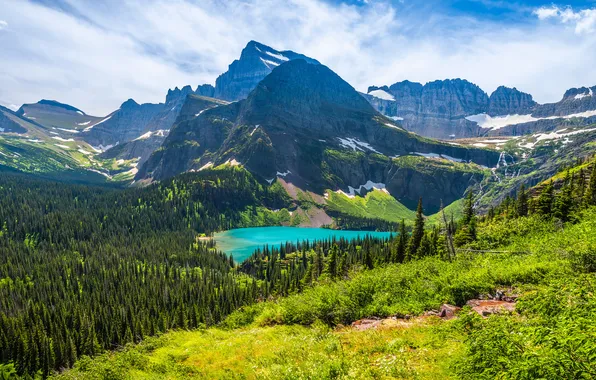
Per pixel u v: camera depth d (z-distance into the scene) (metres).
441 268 34.41
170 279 132.00
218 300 105.25
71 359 81.00
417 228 80.81
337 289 31.11
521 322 14.13
